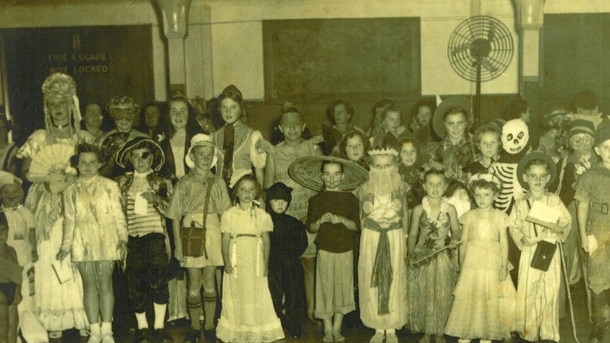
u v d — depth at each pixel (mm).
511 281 6309
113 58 8133
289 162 6906
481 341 6227
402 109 7793
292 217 6633
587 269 6453
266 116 7816
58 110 6918
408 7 7781
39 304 6688
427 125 7184
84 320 6703
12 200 6641
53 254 6672
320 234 6406
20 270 6609
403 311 6430
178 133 7027
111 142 6891
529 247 6305
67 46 8023
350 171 6566
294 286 6562
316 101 7809
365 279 6406
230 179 6957
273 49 7777
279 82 7805
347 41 7789
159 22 8000
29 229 6664
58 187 6723
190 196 6500
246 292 6316
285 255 6570
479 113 7668
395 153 6637
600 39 7820
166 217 6520
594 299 6398
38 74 7969
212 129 7184
